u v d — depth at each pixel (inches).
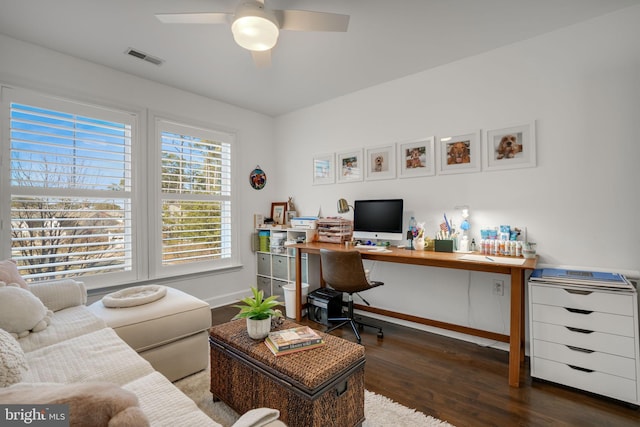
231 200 143.6
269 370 51.1
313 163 145.0
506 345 92.7
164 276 119.1
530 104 89.2
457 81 102.3
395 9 75.3
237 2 71.9
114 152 106.0
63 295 73.0
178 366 73.5
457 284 102.5
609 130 78.5
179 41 89.4
